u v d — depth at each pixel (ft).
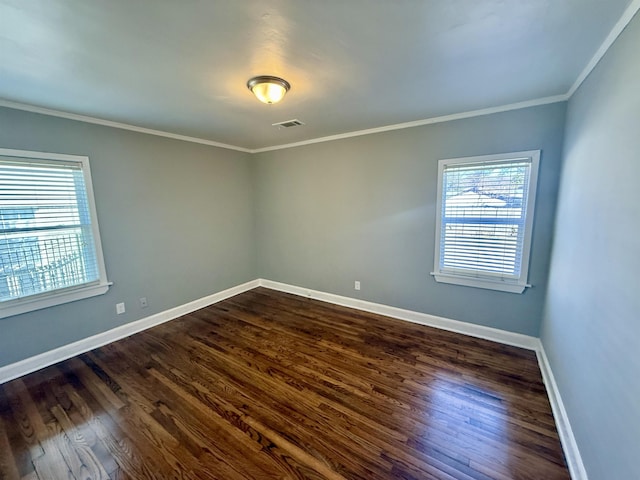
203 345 9.73
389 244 11.56
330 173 12.72
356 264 12.59
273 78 6.39
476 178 9.50
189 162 12.35
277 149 14.24
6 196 7.86
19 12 4.01
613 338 4.15
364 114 9.27
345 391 7.29
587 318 5.23
